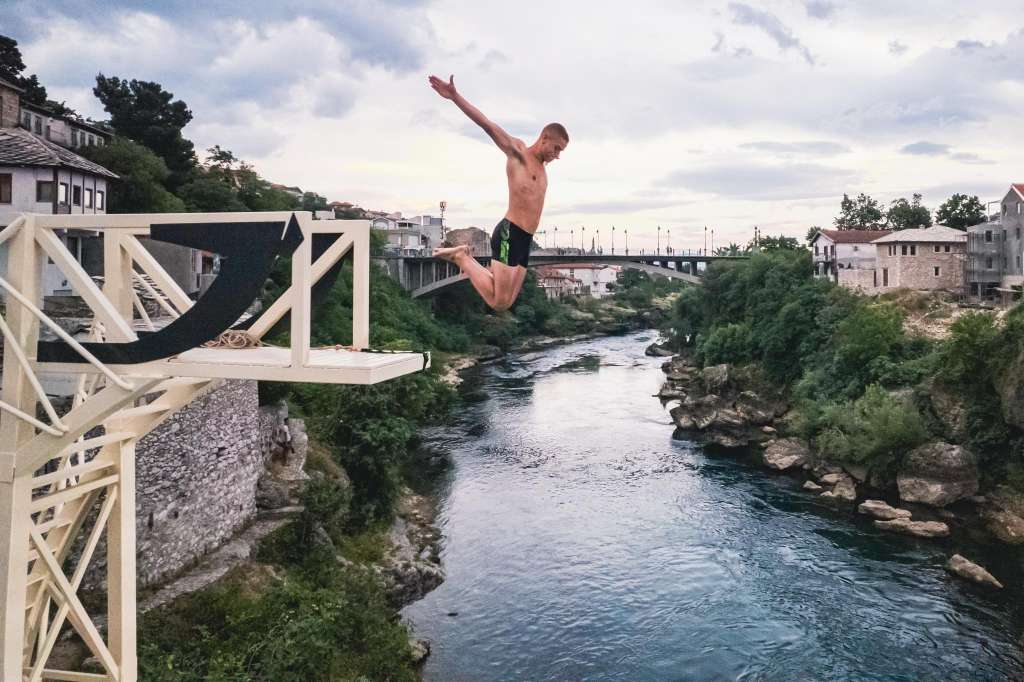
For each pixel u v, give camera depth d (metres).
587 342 115.06
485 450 47.12
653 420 56.94
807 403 48.50
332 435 32.16
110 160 51.47
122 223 8.27
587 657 22.91
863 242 82.81
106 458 10.66
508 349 103.00
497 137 5.22
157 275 9.27
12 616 8.66
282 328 9.53
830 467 41.78
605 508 36.31
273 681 16.55
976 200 91.38
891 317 51.66
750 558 30.20
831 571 28.94
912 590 27.22
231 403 23.34
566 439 50.34
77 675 10.68
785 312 58.72
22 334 8.44
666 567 29.38
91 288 8.29
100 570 17.98
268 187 81.50
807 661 22.50
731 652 23.05
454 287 99.69
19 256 8.49
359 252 8.34
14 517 8.65
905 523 33.47
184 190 60.47
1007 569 29.11
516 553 30.70
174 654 16.78
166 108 66.19
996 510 35.69
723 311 77.75
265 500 25.55
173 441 20.31
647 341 116.38
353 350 8.42
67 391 16.84
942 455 37.94
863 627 24.48
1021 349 38.69
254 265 7.66
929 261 68.31
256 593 20.61
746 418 54.97
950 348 42.78
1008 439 38.72
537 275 131.62
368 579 23.23
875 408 41.03
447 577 28.38
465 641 23.83
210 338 7.84
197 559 21.25
